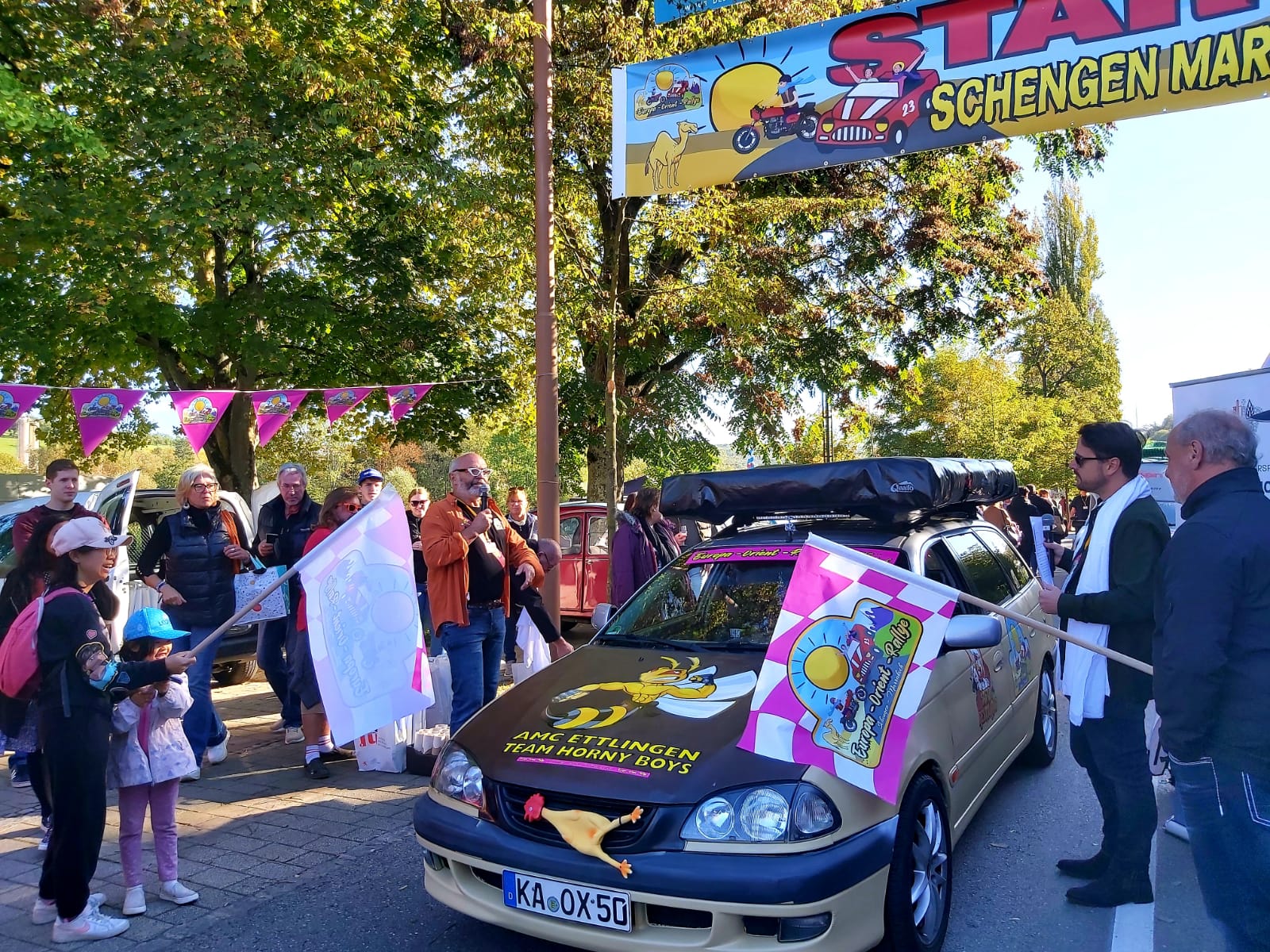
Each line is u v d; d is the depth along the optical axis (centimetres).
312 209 1118
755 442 1648
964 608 476
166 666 368
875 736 310
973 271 1770
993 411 2705
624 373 1523
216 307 1263
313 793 567
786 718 315
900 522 487
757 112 639
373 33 1153
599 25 968
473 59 977
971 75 581
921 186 1703
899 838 332
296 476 659
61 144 1027
